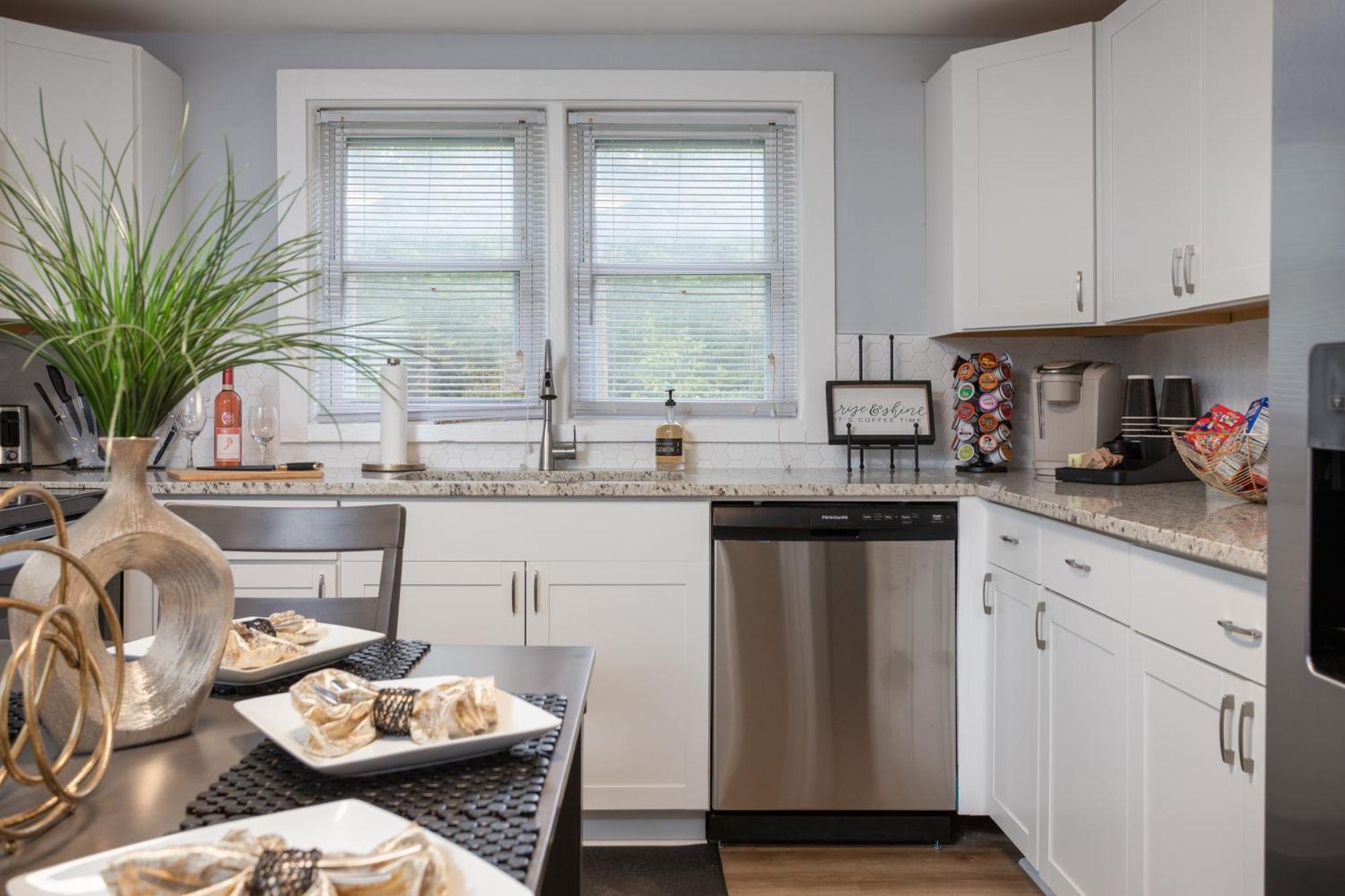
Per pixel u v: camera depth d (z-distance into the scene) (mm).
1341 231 1041
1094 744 1892
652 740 2607
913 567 2576
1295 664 1140
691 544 2615
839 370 3262
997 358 3107
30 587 884
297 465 2893
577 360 3311
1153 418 2684
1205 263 2203
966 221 2939
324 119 3230
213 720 1027
